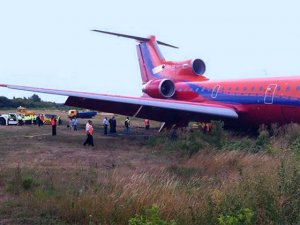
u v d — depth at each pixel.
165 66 33.41
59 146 23.12
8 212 8.74
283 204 7.16
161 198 8.10
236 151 15.63
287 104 23.09
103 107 27.48
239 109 25.97
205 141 18.86
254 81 25.47
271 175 8.54
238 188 8.30
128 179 10.70
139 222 6.41
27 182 11.02
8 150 20.97
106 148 22.03
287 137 19.19
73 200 8.77
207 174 13.10
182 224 7.25
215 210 7.37
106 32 32.75
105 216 7.88
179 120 28.55
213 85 28.41
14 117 49.91
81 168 14.60
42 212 8.66
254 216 7.11
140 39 35.12
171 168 14.24
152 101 25.83
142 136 30.53
